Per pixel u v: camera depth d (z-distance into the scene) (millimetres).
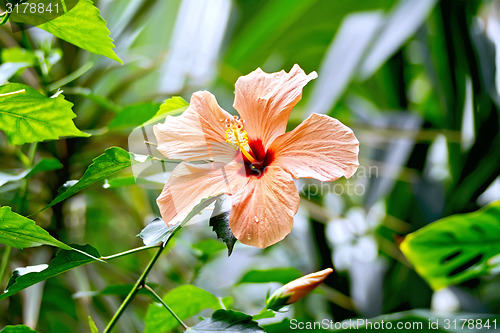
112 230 1012
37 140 668
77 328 901
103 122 895
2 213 592
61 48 872
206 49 1079
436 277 782
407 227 1087
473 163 1031
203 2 1090
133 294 640
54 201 631
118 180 698
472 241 738
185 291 714
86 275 882
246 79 651
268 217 611
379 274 1067
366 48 1000
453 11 1060
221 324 628
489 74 1039
